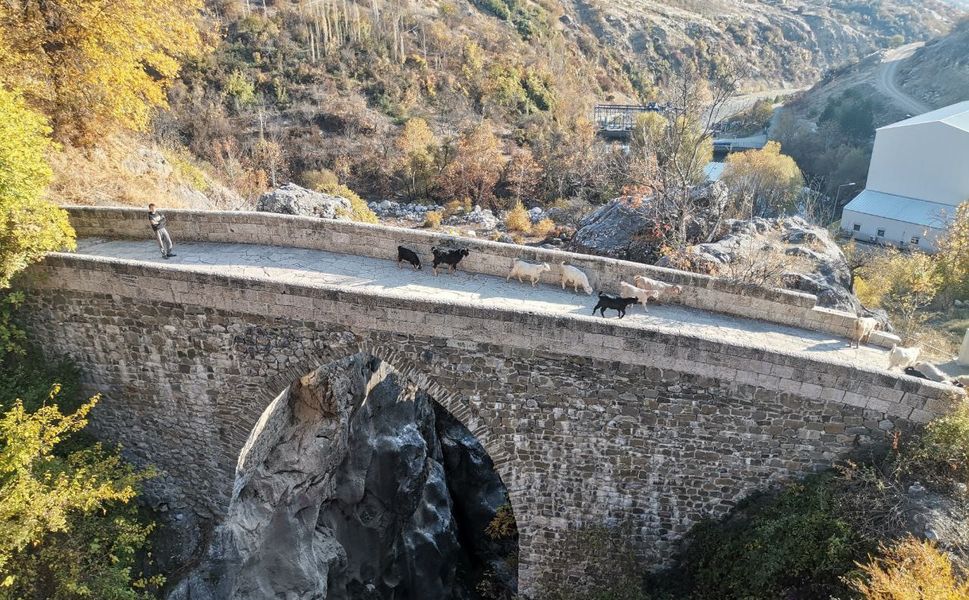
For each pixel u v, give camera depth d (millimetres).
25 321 16344
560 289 18000
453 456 26562
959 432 12320
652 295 17250
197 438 16641
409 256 17984
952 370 17469
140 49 25484
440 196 48094
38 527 12117
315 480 18984
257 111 56562
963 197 50719
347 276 17641
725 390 13414
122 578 13711
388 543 22438
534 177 48375
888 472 12781
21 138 14727
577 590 15883
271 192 30703
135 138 30078
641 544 15227
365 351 14789
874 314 21844
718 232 27250
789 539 12688
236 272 17516
